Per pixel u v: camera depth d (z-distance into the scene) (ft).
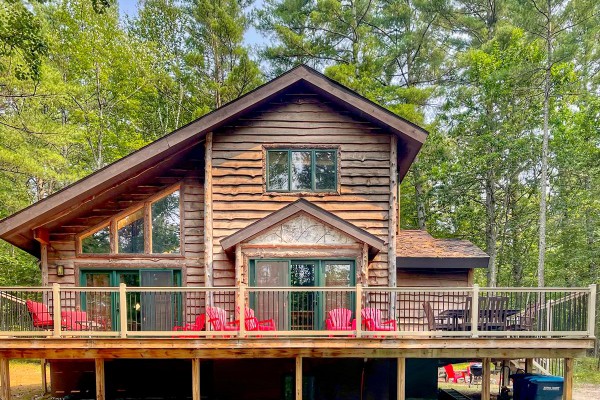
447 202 67.77
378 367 30.48
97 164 65.26
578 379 47.55
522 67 53.47
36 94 43.01
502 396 33.40
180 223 33.04
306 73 31.53
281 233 30.89
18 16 35.04
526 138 60.80
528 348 26.43
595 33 56.03
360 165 32.83
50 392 33.45
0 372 26.32
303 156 32.96
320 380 30.53
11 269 54.24
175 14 79.46
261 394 31.30
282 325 30.25
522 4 51.24
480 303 27.35
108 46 65.67
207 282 31.37
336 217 30.50
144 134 80.48
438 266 38.47
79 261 32.30
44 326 27.94
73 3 62.44
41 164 47.24
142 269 32.58
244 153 32.58
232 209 32.14
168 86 74.38
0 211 50.52
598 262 58.39
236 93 69.05
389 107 63.46
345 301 30.81
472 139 64.80
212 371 31.65
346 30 71.00
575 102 63.93
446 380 45.32
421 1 68.28
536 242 70.59
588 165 59.57
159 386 32.30
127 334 25.80
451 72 71.20
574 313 26.91
